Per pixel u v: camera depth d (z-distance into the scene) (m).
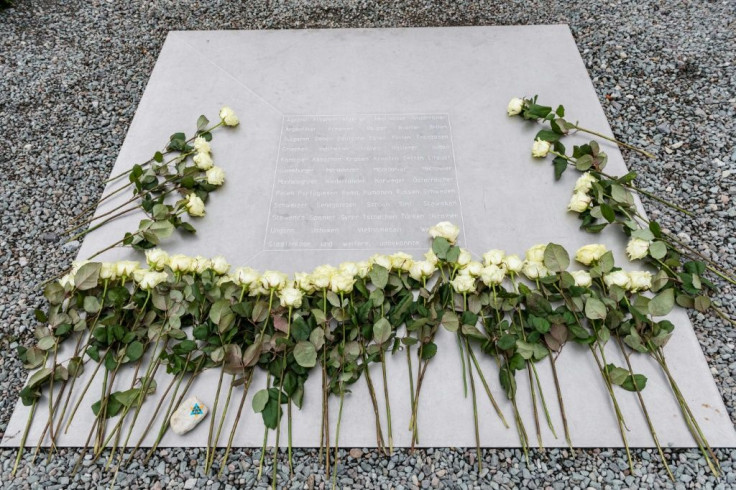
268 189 2.77
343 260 2.51
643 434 2.09
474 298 2.26
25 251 2.73
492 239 2.58
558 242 2.57
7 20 3.88
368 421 2.12
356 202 2.71
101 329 2.17
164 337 2.25
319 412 2.14
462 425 2.11
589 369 2.23
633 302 2.29
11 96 3.40
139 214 2.73
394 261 2.32
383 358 2.18
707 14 3.74
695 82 3.34
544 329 2.14
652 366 2.24
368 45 3.49
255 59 3.43
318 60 3.40
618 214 2.63
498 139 2.96
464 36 3.54
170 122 3.10
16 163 3.07
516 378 2.22
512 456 2.09
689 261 2.43
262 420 2.13
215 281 2.34
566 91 3.20
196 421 2.10
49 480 2.05
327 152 2.91
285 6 3.95
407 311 2.24
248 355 2.07
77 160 3.08
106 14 3.94
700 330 2.39
